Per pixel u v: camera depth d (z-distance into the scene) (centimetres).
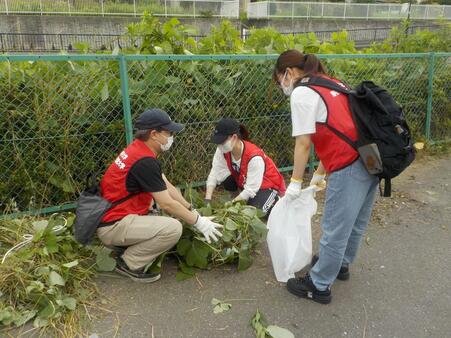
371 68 537
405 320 259
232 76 435
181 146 421
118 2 2273
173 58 379
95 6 2198
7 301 255
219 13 2569
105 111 378
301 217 284
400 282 299
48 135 360
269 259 327
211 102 430
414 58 572
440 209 428
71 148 366
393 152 230
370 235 369
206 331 246
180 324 252
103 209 278
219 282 295
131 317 257
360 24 2797
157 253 285
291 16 2778
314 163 520
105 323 251
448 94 629
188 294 281
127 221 279
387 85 561
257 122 463
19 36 1859
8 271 265
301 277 291
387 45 681
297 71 254
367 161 232
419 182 507
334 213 248
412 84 583
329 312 265
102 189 290
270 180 371
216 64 423
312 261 321
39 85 351
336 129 234
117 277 298
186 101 412
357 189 242
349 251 288
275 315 261
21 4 2009
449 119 636
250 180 360
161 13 2362
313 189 281
